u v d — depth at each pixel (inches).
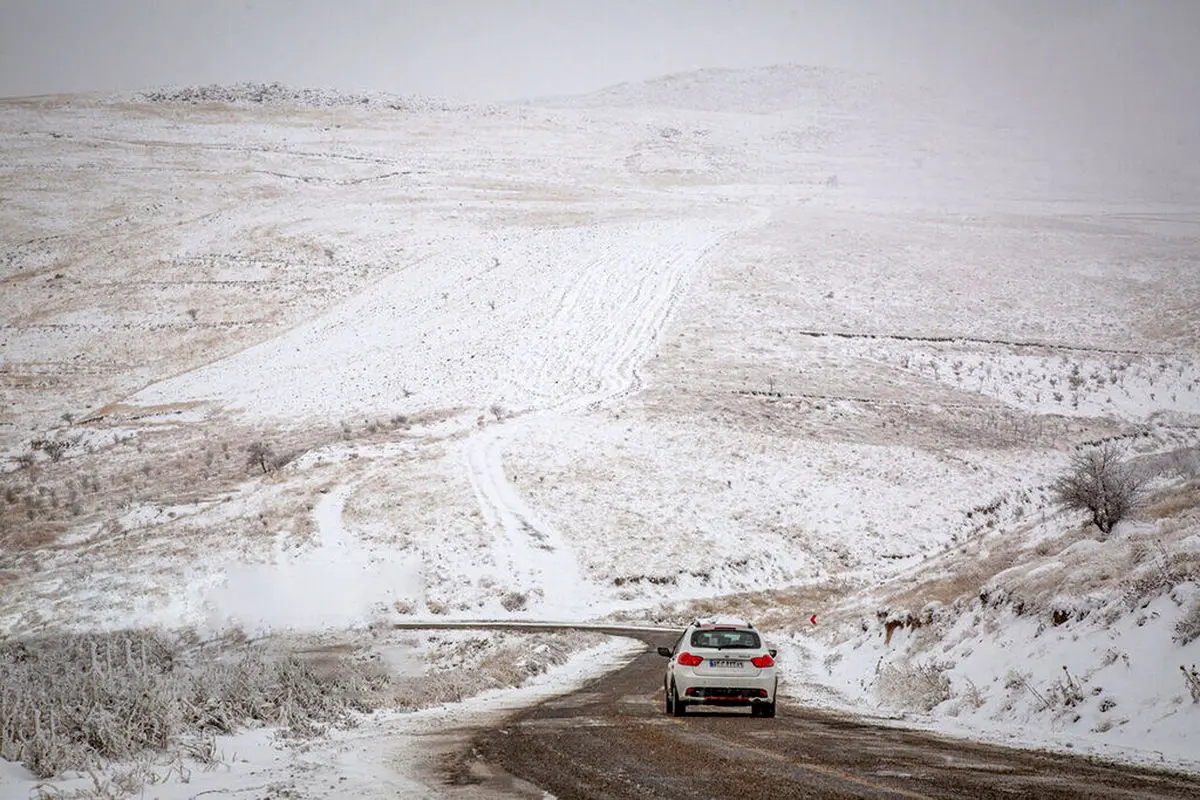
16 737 330.0
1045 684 496.4
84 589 1647.4
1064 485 1050.1
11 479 2719.0
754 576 1969.7
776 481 2437.3
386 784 307.7
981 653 607.8
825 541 2150.6
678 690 511.2
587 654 1128.2
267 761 359.6
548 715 527.2
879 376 3366.1
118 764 332.5
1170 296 4372.5
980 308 4207.7
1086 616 545.6
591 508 2214.6
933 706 565.6
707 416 2866.6
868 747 378.9
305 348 4057.6
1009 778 296.2
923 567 1796.3
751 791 280.1
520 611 1755.7
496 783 307.3
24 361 4084.6
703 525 2165.4
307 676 566.3
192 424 3193.9
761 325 3855.8
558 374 3415.4
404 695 617.0
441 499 2224.4
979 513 2341.3
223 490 2370.8
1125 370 3457.2
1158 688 423.5
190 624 1419.8
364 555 1923.0
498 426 2807.6
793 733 433.1
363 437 2770.7
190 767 337.4
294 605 1615.4
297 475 2421.3
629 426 2760.8
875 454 2669.8
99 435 3107.8
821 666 962.7
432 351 3821.4
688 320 3897.6
